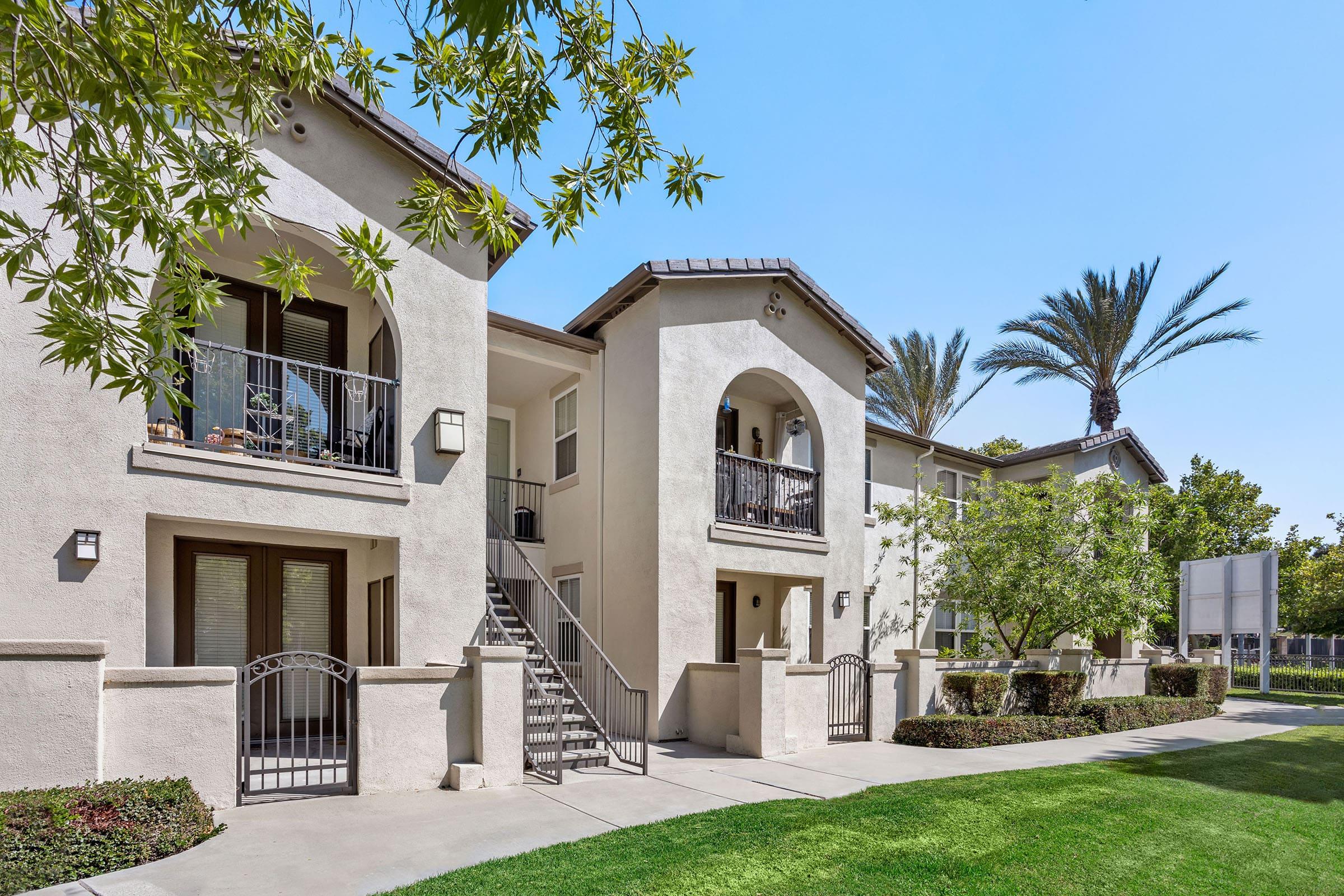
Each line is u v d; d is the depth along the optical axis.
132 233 5.26
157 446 8.22
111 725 6.93
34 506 7.52
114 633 7.81
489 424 16.94
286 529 9.12
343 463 9.48
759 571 13.93
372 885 5.55
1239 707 19.81
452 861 6.12
